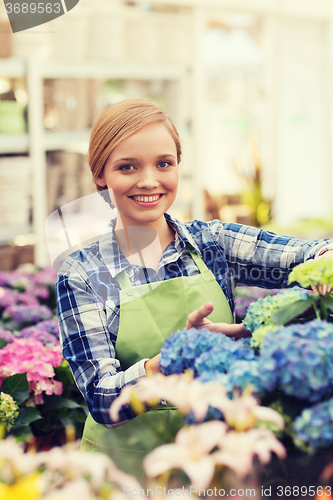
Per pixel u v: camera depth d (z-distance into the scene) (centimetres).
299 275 71
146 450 81
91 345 94
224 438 52
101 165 102
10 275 241
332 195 491
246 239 113
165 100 421
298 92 468
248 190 439
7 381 129
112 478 56
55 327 168
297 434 57
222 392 56
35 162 369
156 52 397
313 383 56
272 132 463
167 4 406
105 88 391
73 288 99
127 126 96
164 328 99
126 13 384
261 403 61
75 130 377
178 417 69
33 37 354
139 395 62
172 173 101
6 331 163
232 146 447
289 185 475
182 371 68
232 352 65
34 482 50
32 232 369
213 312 102
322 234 371
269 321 72
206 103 434
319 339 59
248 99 450
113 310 100
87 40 373
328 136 482
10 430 120
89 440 97
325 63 471
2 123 367
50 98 374
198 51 412
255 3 430
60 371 141
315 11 452
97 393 88
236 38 441
